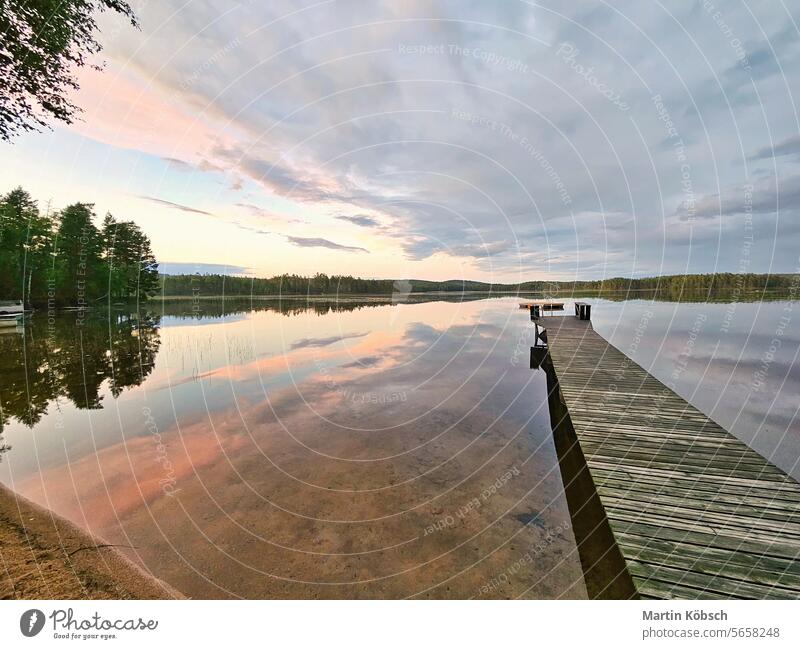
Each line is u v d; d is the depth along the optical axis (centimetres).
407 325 2150
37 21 642
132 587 305
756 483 321
